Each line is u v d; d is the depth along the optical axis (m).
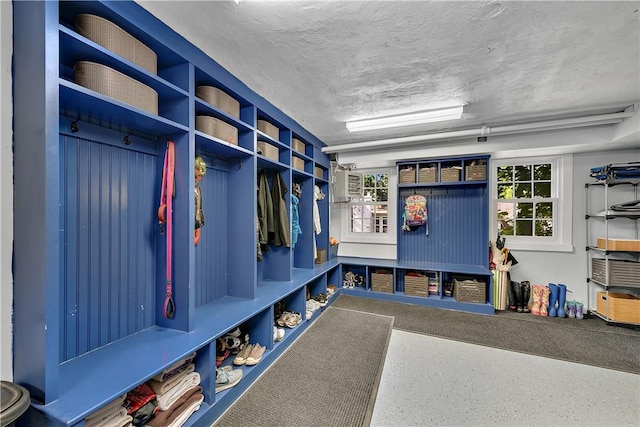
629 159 3.31
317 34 1.66
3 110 1.10
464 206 4.11
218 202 2.49
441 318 3.29
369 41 1.73
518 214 3.90
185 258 1.76
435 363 2.26
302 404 1.75
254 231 2.49
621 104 2.67
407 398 1.81
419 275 3.98
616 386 1.94
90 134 1.48
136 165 1.76
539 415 1.65
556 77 2.17
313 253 3.75
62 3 1.23
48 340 1.05
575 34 1.64
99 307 1.54
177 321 1.77
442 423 1.59
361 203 4.96
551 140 3.26
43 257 1.05
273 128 2.86
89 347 1.48
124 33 1.37
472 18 1.51
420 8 1.44
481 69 2.07
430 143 3.90
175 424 1.41
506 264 3.59
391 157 4.15
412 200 4.23
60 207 1.37
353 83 2.30
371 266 4.26
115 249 1.63
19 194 1.11
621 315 3.04
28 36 1.08
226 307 2.21
